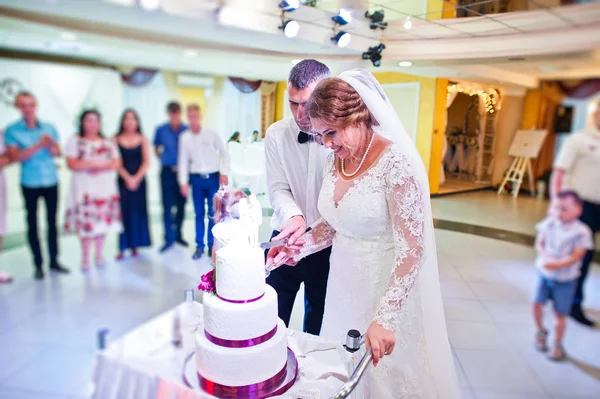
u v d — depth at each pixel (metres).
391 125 1.30
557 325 2.31
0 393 1.77
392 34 3.42
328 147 1.32
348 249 1.43
